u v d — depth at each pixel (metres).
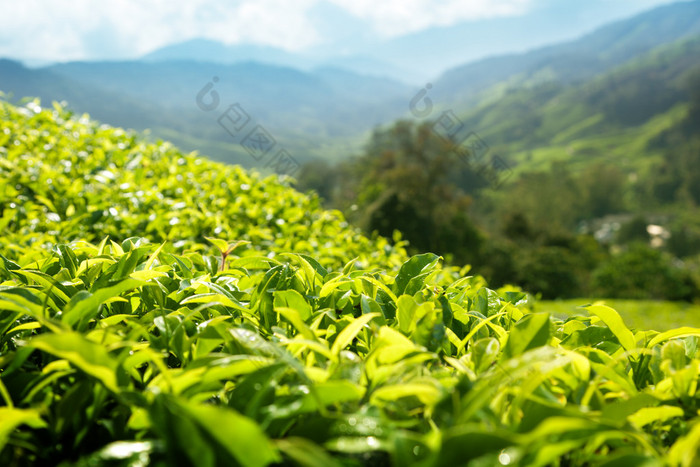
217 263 2.01
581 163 139.75
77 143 4.86
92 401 1.02
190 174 4.65
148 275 1.42
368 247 4.28
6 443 0.93
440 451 0.73
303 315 1.45
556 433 0.87
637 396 0.98
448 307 1.51
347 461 0.82
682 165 102.56
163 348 1.20
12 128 4.82
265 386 0.94
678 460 0.86
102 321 1.29
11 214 2.68
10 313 1.26
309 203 4.91
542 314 1.22
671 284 23.56
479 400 0.84
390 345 1.11
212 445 0.77
